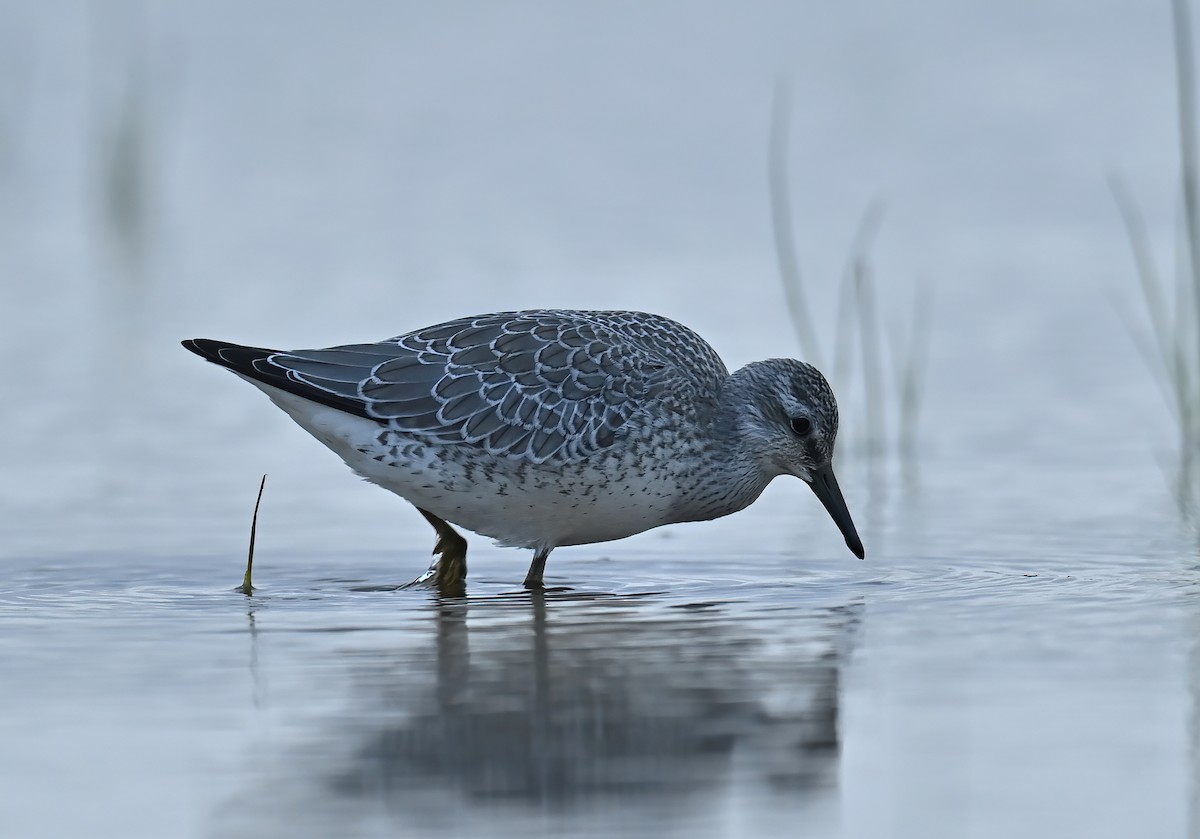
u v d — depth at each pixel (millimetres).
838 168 34031
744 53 38750
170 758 10000
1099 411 22188
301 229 31453
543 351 15773
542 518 15750
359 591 15031
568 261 28766
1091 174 32938
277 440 21203
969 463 20266
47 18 39281
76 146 36562
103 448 20578
